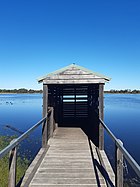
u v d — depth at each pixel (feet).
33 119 103.45
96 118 30.99
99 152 24.91
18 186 16.94
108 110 159.33
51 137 33.01
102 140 26.50
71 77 28.71
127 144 55.83
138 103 255.50
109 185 16.61
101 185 17.24
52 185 17.30
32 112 139.74
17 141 13.58
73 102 46.03
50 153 25.41
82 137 33.22
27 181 17.44
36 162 22.29
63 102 46.06
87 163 22.13
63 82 28.71
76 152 25.80
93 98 37.14
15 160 13.92
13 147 12.81
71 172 19.84
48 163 22.13
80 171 20.08
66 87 43.91
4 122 91.61
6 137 53.62
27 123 89.51
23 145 48.42
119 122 97.55
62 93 45.93
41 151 26.09
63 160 23.03
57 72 28.99
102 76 28.17
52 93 35.65
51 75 28.89
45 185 17.31
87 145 28.84
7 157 33.45
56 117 40.81
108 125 89.25
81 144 29.32
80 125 43.47
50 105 34.06
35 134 62.85
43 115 28.40
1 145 44.34
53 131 36.04
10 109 163.43
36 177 18.78
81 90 45.91
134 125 88.53
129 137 64.95
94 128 33.22
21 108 173.17
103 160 22.74
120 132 73.46
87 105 45.83
